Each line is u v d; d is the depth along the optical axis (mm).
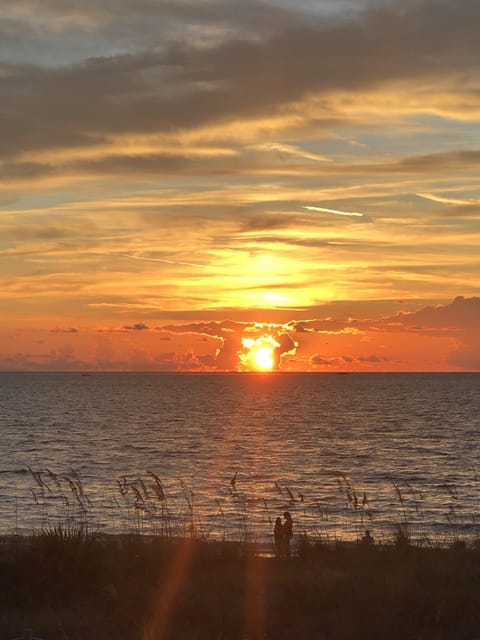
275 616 13922
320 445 77812
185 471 56719
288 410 140625
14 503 40531
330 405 157875
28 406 150500
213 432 93188
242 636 12961
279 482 50688
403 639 12703
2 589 15203
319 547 22188
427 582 15789
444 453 70500
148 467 59219
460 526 33719
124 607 14375
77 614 14195
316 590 15492
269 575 17500
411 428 99500
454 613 13719
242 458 66062
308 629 13352
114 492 44312
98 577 16000
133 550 18969
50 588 15367
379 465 61219
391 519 35875
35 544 16828
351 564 19281
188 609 14234
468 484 50125
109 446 76438
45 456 67250
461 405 156375
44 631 13094
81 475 53938
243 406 153750
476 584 15578
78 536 17156
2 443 79250
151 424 105875
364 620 13336
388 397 195875
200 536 25266
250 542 24797
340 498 42875
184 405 157250
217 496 43188
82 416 122125
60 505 39625
